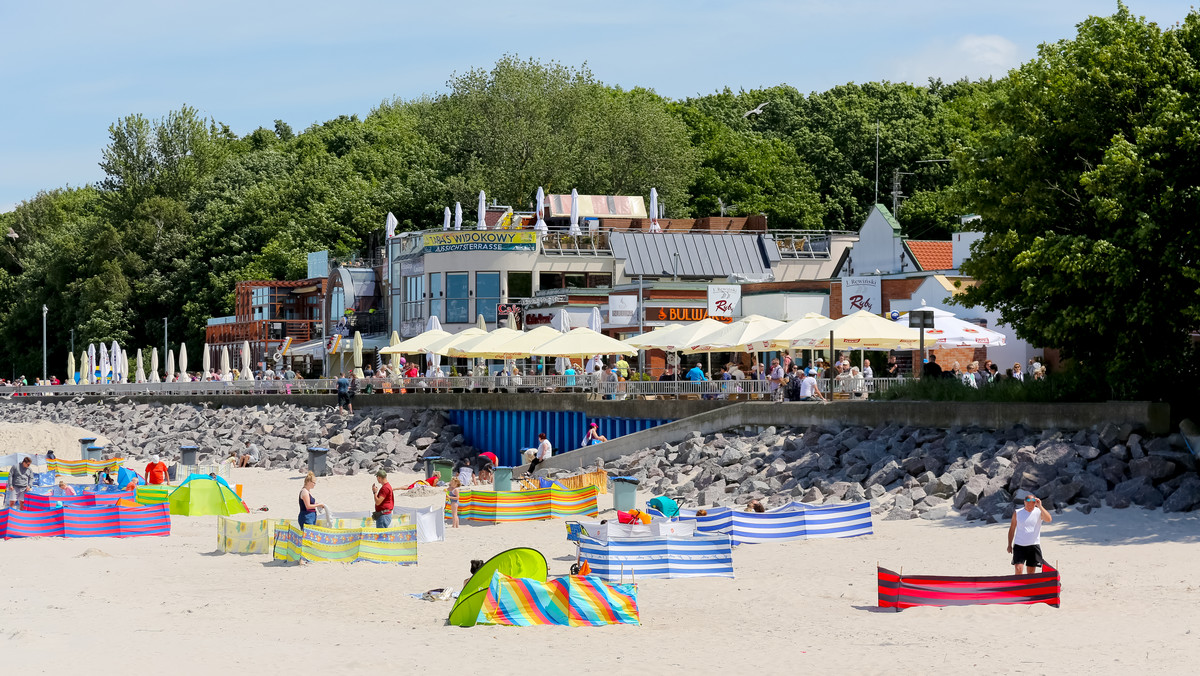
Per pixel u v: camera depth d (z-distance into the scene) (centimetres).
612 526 2634
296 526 2781
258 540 2920
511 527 3309
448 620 1994
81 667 1694
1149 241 3003
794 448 3719
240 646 1831
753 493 3484
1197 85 3117
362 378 6131
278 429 6156
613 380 4856
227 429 6569
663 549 2386
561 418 4928
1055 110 3281
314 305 10012
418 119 13638
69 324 12406
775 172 10931
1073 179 3241
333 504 4097
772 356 5731
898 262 5919
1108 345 3288
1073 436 3128
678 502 3553
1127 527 2678
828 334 4009
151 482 4116
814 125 12244
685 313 6575
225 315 11350
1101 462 2975
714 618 2002
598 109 10469
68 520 3238
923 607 2012
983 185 3462
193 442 6575
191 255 12031
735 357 6066
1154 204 3017
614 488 3372
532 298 7050
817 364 5069
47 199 15012
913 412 3538
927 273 5131
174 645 1844
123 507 3284
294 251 10925
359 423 5831
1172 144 3042
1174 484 2841
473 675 1630
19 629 1986
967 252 5509
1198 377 3184
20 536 3234
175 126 13075
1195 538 2538
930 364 4012
